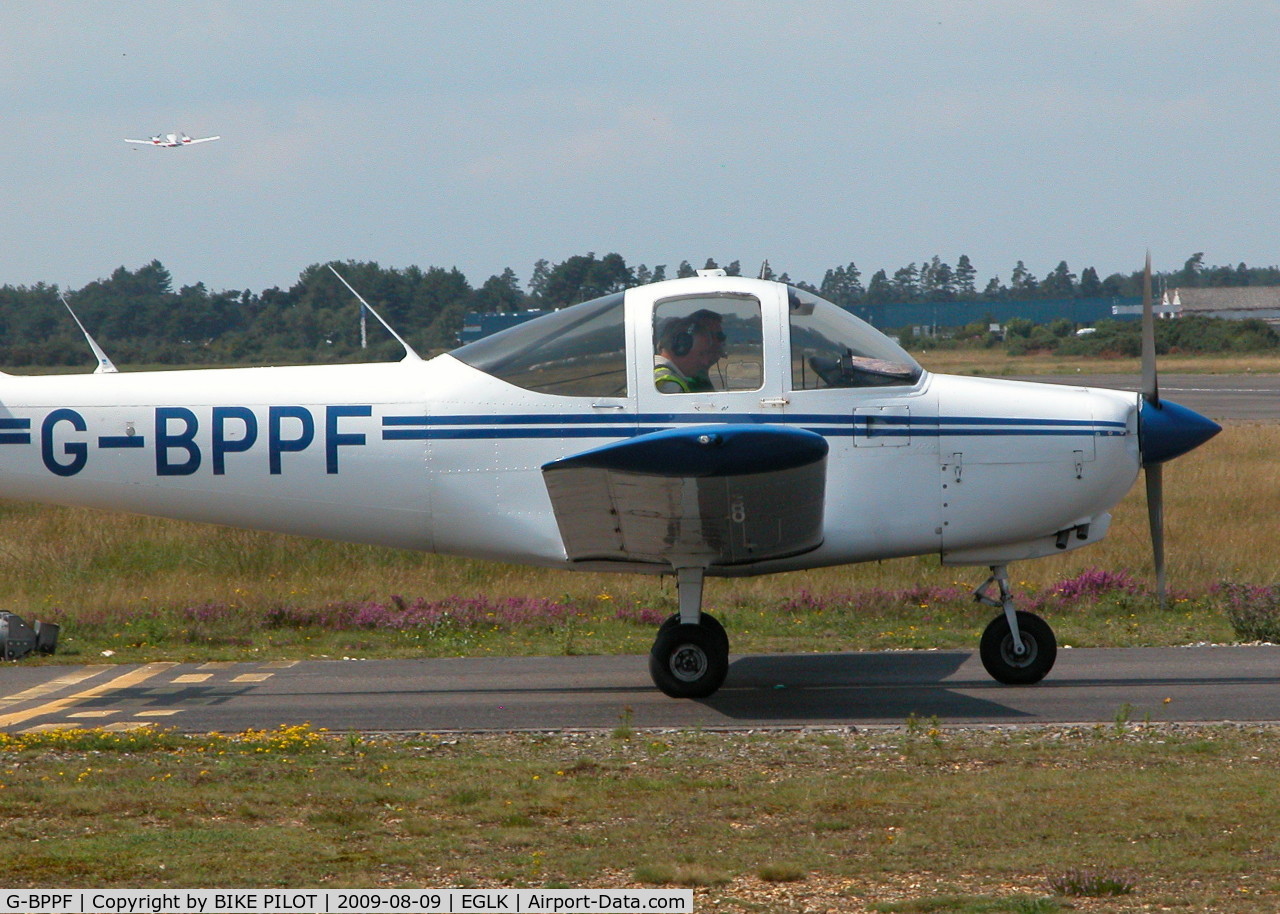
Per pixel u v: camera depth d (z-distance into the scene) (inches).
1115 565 1967.3
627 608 1736.0
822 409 1148.5
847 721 1093.8
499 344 1205.7
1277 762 909.2
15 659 1475.1
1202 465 3105.3
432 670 1395.2
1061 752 954.1
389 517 1214.9
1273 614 1502.2
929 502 1163.3
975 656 1411.2
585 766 935.0
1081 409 1176.2
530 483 1180.5
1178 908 633.0
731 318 1151.0
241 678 1363.2
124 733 1061.1
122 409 1240.2
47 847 743.7
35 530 2345.0
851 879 687.1
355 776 911.7
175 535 2289.6
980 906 639.8
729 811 809.5
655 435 983.0
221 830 778.2
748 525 1085.8
